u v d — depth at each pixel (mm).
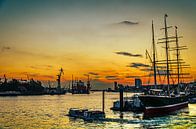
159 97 119062
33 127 99875
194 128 88812
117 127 93875
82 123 106625
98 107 199000
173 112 136250
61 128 96375
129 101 151750
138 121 105875
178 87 192750
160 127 92188
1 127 100625
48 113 152750
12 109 185875
